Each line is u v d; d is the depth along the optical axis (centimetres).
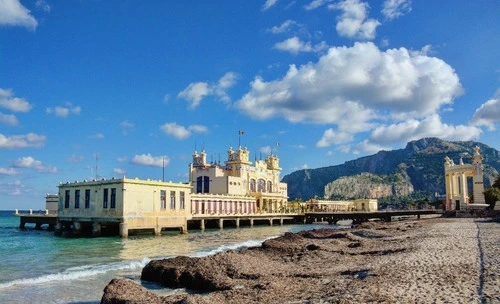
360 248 3584
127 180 6347
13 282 2533
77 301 2072
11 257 3875
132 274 2808
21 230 8862
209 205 10000
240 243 5316
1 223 12938
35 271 3012
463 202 10000
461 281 1791
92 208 6731
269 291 1853
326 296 1677
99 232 6631
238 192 12600
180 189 7344
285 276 2302
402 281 1850
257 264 2658
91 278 2667
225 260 2616
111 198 6462
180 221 7275
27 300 2089
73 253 4219
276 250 3453
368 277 2016
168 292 2212
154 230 6775
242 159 13025
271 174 14375
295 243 3828
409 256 2739
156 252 4294
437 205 13075
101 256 3947
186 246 4956
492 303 1408
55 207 10681
